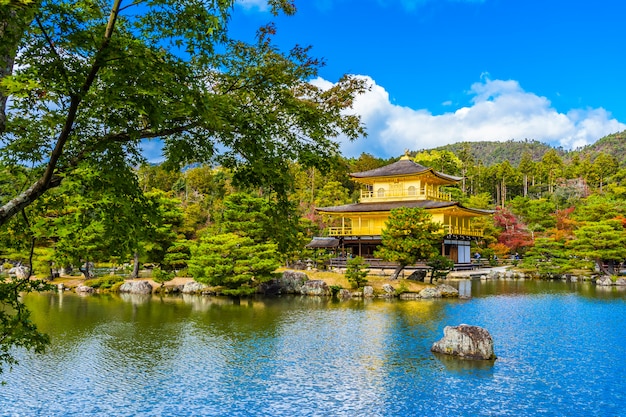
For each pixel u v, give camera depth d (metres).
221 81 9.21
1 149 9.04
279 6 9.44
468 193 134.75
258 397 17.09
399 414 15.66
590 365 20.77
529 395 17.27
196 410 15.95
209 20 7.03
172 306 37.12
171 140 9.27
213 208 87.75
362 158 113.81
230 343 24.69
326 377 19.23
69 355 22.34
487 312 34.03
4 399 16.81
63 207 11.02
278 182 9.78
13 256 43.91
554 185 141.62
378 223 68.06
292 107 9.48
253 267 43.22
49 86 6.59
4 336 9.26
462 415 15.57
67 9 6.47
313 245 65.62
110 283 48.72
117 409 16.00
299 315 32.88
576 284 53.38
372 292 43.00
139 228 9.62
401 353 22.69
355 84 10.34
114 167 8.24
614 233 54.91
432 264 48.59
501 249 77.44
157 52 7.36
